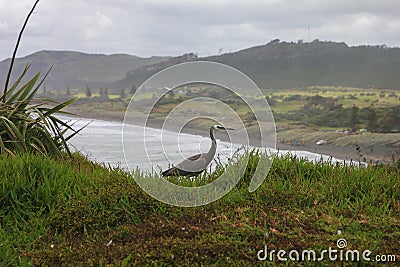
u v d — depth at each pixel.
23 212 4.80
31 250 4.12
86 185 5.31
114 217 4.61
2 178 5.18
